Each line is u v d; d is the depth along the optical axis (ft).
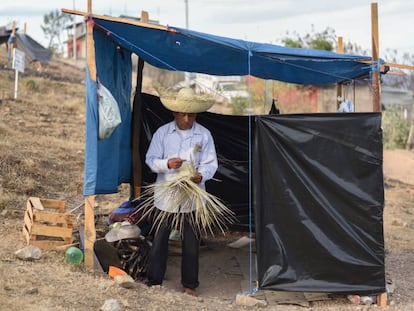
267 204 19.38
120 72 24.77
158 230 20.53
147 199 22.70
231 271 23.98
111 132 20.39
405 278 24.43
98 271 20.70
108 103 20.21
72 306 17.02
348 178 19.20
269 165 19.31
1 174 32.50
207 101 20.63
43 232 21.97
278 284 19.35
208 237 28.99
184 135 20.93
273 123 19.27
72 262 20.80
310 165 19.16
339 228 19.24
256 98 72.13
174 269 23.67
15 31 93.15
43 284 18.42
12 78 74.54
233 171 28.09
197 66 26.03
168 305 18.49
